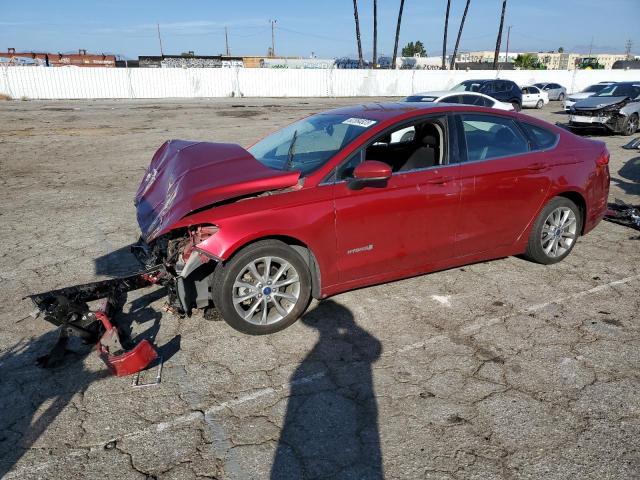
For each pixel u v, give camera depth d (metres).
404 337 3.83
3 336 3.90
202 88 35.25
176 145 4.79
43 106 25.94
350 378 3.34
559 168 4.84
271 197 3.71
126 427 2.89
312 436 2.81
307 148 4.27
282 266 3.79
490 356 3.56
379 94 39.28
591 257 5.41
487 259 4.76
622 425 2.87
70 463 2.63
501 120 4.70
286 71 36.69
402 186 4.06
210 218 3.55
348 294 4.54
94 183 9.28
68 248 5.77
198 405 3.08
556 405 3.04
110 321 3.71
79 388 3.26
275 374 3.39
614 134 16.23
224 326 4.01
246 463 2.62
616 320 4.07
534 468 2.56
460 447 2.71
